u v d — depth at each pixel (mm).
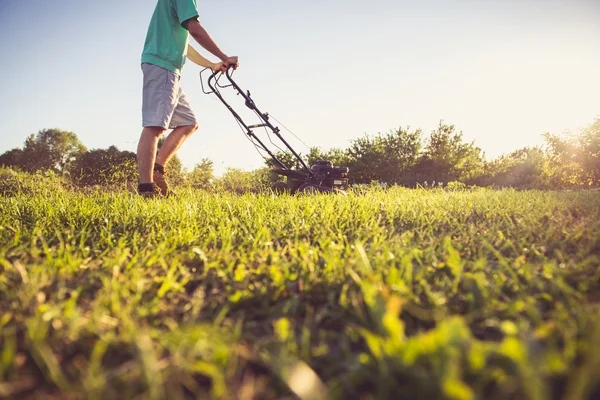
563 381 885
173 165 9328
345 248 2084
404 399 846
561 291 1446
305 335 1112
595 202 3725
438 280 1606
